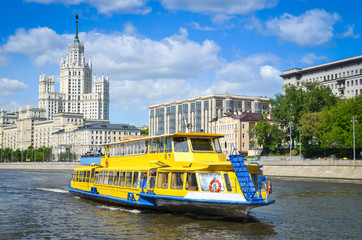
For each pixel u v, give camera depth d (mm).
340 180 63094
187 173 24328
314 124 85812
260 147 119125
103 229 23328
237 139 119250
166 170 25703
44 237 21734
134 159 30969
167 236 21422
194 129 153000
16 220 26734
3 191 47312
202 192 23422
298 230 23422
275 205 33938
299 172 72188
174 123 164750
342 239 21453
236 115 124312
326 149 87688
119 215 27594
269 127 102688
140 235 21734
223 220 24562
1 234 22500
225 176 23344
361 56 127562
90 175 35812
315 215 28672
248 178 23203
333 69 136500
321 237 21812
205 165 23844
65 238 21453
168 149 26969
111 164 34719
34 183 62375
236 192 22906
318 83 102625
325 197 39938
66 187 53719
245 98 151000
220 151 27219
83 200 36938
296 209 31547
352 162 63812
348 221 26406
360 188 49344
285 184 56062
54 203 35125
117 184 30984
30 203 35344
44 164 150500
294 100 98562
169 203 25328
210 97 146125
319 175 68500
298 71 148125
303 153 93688
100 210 30344
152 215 27016
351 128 75188
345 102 84062
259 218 27047
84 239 21172
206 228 23031
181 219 25406
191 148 26391
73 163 137875
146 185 27328
